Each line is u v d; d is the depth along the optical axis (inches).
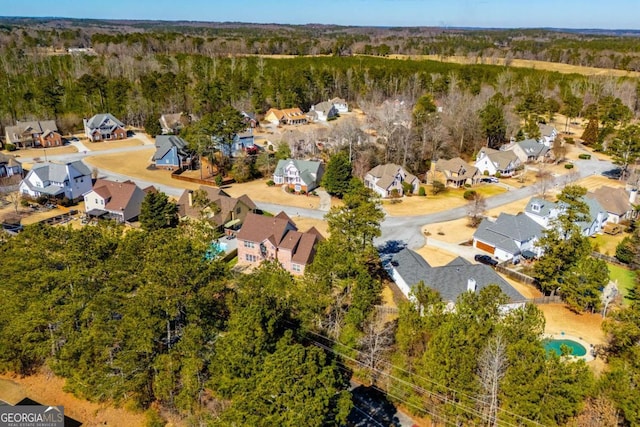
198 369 1245.1
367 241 2074.3
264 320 1208.8
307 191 3287.4
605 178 3747.5
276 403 995.3
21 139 4264.3
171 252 1326.3
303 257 2091.5
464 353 1146.7
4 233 1695.4
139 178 3550.7
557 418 1085.8
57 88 5241.1
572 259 1897.1
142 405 1389.0
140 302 1245.1
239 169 3558.1
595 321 1811.0
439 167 3590.1
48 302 1350.9
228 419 1037.2
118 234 1694.1
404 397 1291.8
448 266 1948.8
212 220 2445.9
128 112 5152.6
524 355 1130.0
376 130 4318.4
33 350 1419.8
